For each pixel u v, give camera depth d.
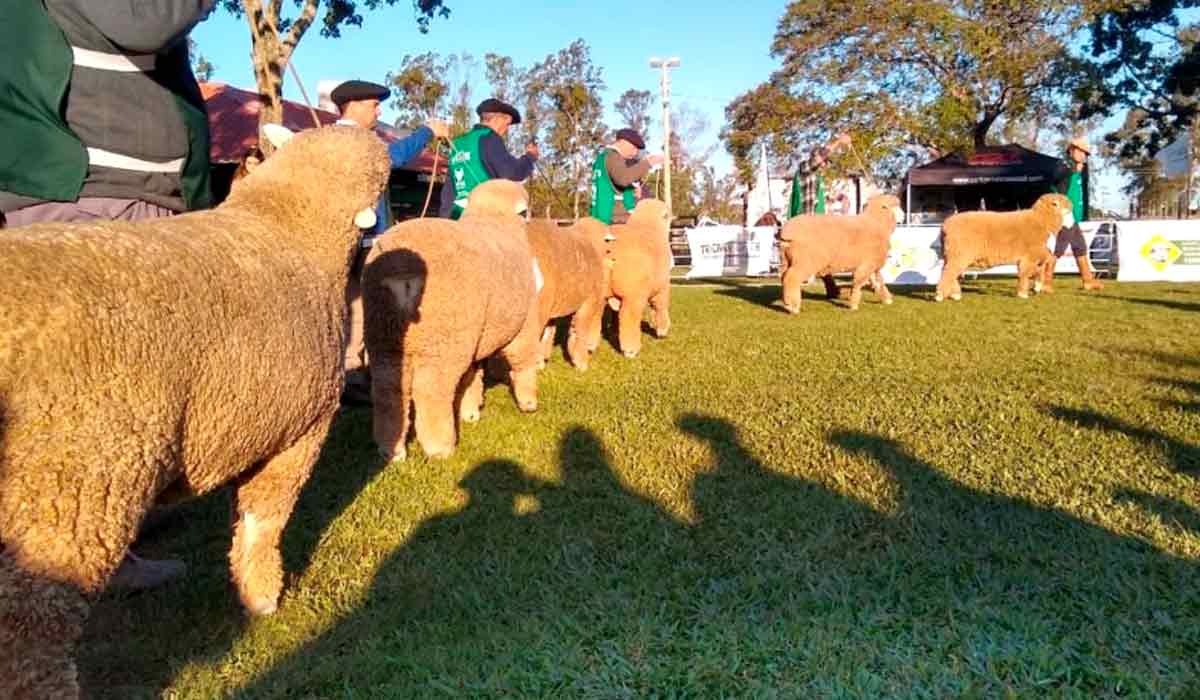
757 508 3.85
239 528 2.89
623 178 8.96
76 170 2.91
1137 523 3.48
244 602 2.93
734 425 5.27
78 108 2.92
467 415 5.48
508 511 3.90
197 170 3.38
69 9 2.83
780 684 2.45
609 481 4.26
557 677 2.51
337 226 2.74
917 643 2.64
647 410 5.76
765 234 22.30
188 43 3.42
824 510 3.77
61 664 1.78
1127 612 2.79
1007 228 13.24
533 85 38.75
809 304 13.44
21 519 1.72
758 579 3.11
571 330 7.41
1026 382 6.38
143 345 1.91
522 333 5.55
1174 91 28.06
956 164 28.45
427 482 4.29
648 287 8.20
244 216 2.55
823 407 5.70
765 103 31.69
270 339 2.34
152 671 2.66
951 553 3.29
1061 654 2.54
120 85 2.99
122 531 1.87
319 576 3.27
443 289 4.27
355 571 3.31
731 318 11.52
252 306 2.29
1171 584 2.96
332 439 5.23
